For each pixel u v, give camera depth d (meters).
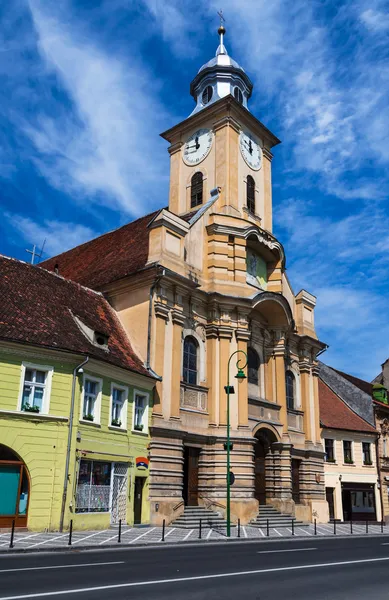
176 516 29.69
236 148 40.97
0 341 22.86
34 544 18.52
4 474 22.34
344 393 55.00
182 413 32.28
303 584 12.09
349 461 48.22
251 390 38.06
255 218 41.22
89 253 43.66
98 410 26.28
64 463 23.81
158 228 33.44
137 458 28.45
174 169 43.22
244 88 44.97
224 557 17.03
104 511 25.83
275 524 33.94
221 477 32.78
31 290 27.84
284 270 44.12
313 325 46.06
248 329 37.03
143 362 30.80
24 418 23.17
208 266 36.75
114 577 12.23
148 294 32.06
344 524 42.56
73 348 25.00
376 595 10.92
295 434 41.50
